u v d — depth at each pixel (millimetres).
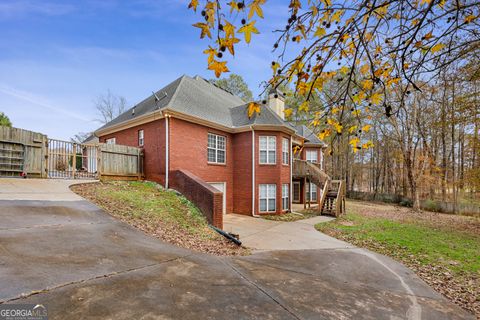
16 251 3928
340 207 14625
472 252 7422
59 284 3164
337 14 2045
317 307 3568
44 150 10156
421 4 2141
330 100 2832
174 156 11352
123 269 3924
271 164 14125
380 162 28781
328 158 29781
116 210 7430
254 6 1589
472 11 2148
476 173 14648
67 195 7938
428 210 18953
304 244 8000
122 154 11562
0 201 6387
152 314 2812
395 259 6762
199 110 13062
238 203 14391
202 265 4734
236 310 3178
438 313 3820
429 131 19594
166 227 7293
